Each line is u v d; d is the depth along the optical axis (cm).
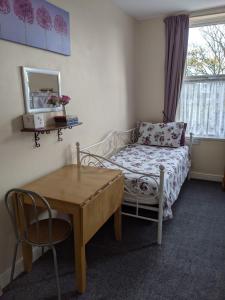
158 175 226
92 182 197
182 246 225
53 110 220
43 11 196
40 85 203
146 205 236
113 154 338
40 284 182
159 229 223
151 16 366
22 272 194
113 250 219
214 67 362
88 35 263
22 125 188
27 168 196
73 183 195
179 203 313
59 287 168
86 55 263
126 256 211
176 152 336
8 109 176
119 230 230
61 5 219
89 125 281
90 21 265
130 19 363
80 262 167
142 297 169
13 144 182
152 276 188
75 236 164
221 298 167
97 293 173
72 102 247
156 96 400
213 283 181
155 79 396
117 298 168
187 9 338
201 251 218
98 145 302
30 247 192
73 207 160
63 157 240
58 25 215
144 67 399
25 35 182
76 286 178
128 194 237
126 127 385
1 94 169
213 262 203
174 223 265
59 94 225
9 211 167
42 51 202
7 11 166
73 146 254
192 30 366
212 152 384
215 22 350
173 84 374
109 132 329
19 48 180
